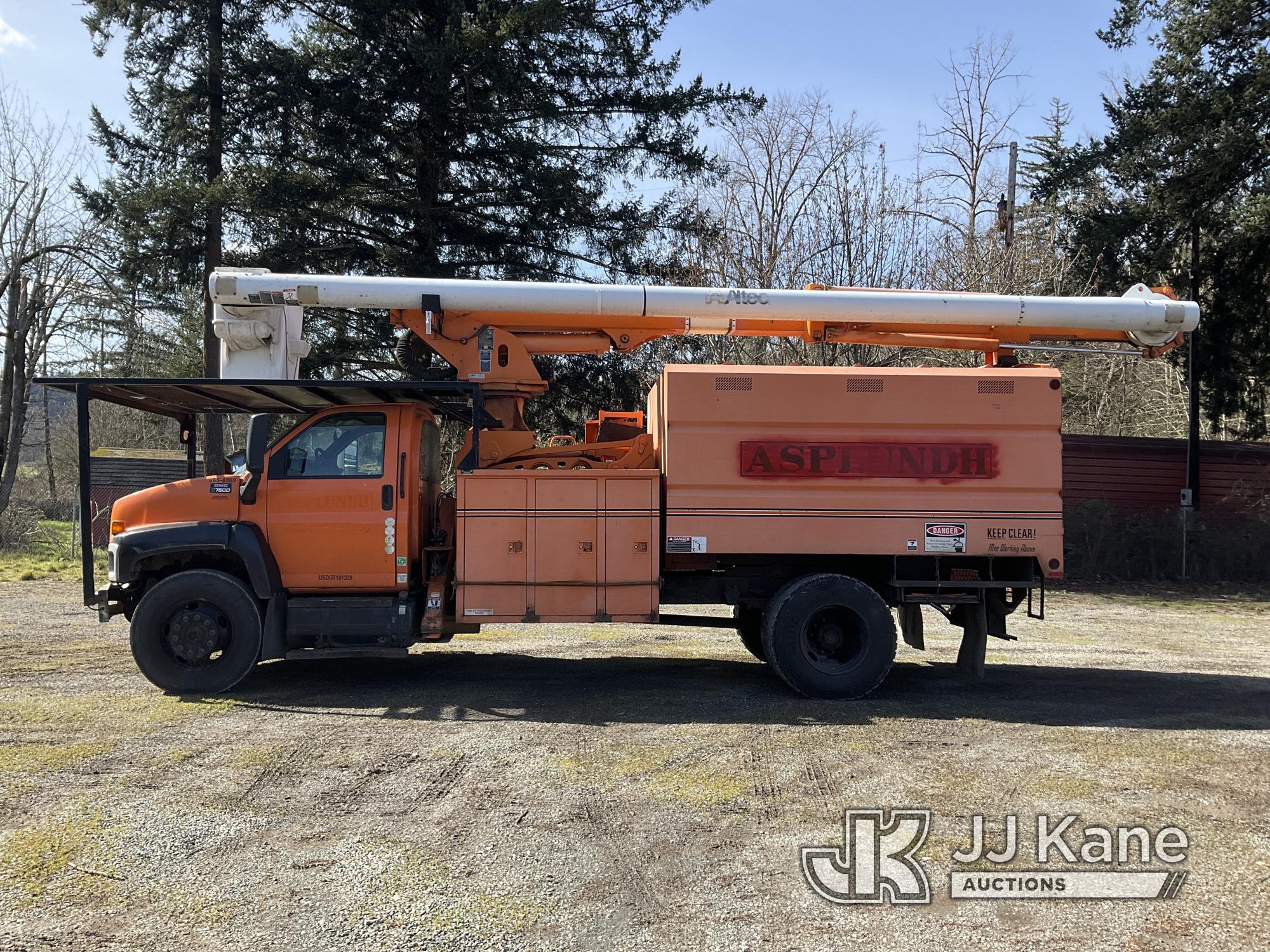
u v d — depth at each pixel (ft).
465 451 23.39
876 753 18.45
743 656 29.55
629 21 61.57
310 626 22.97
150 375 82.69
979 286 62.80
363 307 24.85
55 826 14.33
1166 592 53.52
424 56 52.47
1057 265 64.49
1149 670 28.45
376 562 23.32
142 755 17.79
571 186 59.36
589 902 12.03
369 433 23.90
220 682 22.53
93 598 22.71
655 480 23.43
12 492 92.94
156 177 56.85
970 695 24.06
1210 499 64.34
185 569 23.88
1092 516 59.31
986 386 23.34
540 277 62.03
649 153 62.95
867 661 23.12
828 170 71.87
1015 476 23.25
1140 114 61.57
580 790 16.17
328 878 12.64
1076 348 27.02
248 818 14.74
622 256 62.13
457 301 24.84
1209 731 20.52
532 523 23.29
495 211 62.75
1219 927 11.55
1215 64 59.82
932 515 23.25
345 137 54.95
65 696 22.56
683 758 18.01
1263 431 67.05
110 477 80.84
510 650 30.30
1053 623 40.50
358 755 17.98
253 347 24.75
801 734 19.81
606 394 62.39
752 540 23.15
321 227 58.75
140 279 58.49
